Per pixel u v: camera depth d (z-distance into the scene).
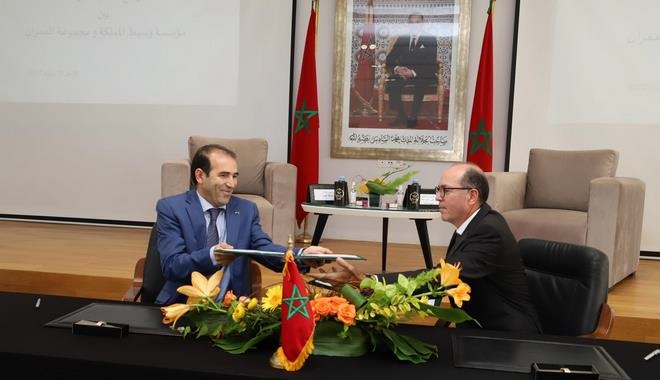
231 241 2.05
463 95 5.04
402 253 4.70
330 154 5.29
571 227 3.63
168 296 1.94
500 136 5.03
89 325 1.26
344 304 1.16
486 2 4.99
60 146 5.60
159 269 2.01
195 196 2.08
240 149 4.73
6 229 5.17
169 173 4.21
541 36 4.86
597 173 4.07
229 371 1.07
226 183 2.01
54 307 1.46
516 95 4.92
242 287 2.04
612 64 4.74
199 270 1.82
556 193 4.18
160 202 2.06
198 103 5.39
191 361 1.12
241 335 1.24
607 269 1.81
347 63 5.18
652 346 1.31
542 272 1.94
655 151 4.71
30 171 5.66
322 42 5.22
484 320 1.91
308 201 3.86
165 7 5.38
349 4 5.13
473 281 1.91
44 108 5.59
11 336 1.23
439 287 1.24
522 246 2.02
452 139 5.10
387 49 5.12
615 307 3.14
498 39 4.97
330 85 5.25
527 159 4.96
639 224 4.03
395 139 5.18
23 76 5.59
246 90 5.32
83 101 5.53
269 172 4.50
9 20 5.56
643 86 4.70
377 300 1.18
